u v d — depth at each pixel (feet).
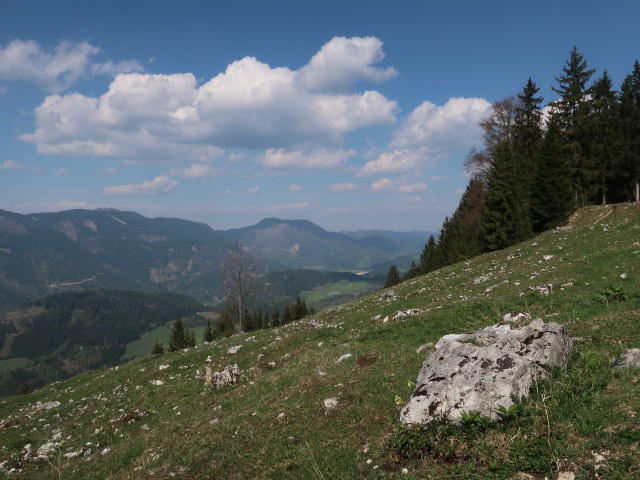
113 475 37.14
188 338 299.38
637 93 307.17
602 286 67.56
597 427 21.93
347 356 54.03
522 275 97.71
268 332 117.70
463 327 58.75
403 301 109.19
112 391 90.33
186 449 36.68
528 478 20.17
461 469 22.33
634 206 156.97
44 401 98.32
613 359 29.94
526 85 240.32
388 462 25.62
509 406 25.29
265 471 28.96
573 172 217.56
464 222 262.06
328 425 33.55
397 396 32.42
